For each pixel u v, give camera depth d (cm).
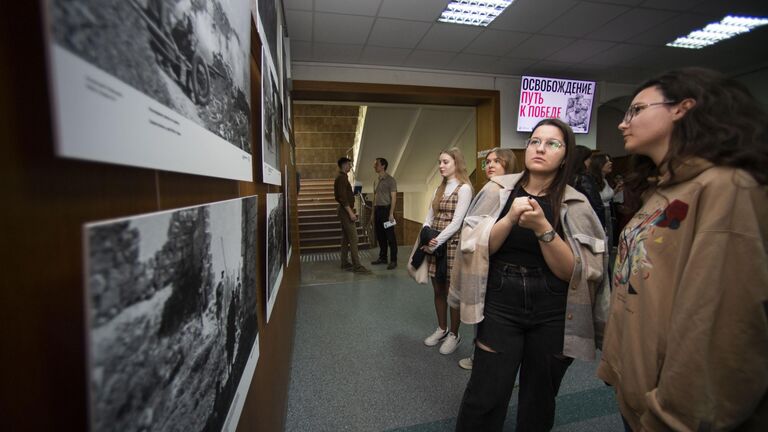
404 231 952
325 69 454
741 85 62
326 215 718
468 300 115
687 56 456
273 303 114
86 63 17
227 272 51
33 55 18
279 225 139
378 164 484
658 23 365
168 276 30
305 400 172
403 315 288
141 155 24
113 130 20
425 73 488
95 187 24
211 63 44
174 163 31
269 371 106
